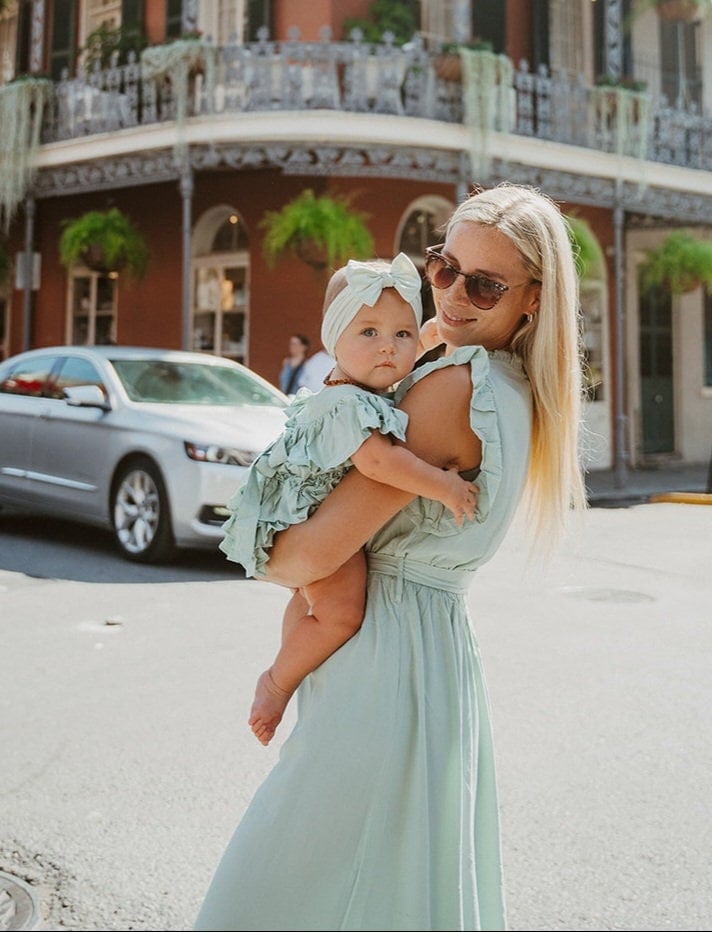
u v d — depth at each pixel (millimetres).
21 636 5695
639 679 4984
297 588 2047
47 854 3105
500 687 4828
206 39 13258
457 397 1789
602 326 17641
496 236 1918
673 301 18750
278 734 4191
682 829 3299
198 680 4887
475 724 1891
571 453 1979
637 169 15008
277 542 1834
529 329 1973
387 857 1769
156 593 6863
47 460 8805
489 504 1788
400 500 1776
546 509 1979
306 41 14617
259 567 1871
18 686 4773
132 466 8055
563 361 1938
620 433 14539
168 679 4902
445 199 15422
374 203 14922
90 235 14094
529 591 7156
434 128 13281
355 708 1810
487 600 6836
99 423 8328
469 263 1943
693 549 9133
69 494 8570
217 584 7191
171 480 7676
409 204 15203
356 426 1729
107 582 7211
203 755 3924
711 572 7973
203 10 15445
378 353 1808
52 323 17328
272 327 15062
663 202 15672
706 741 4121
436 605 1875
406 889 1745
